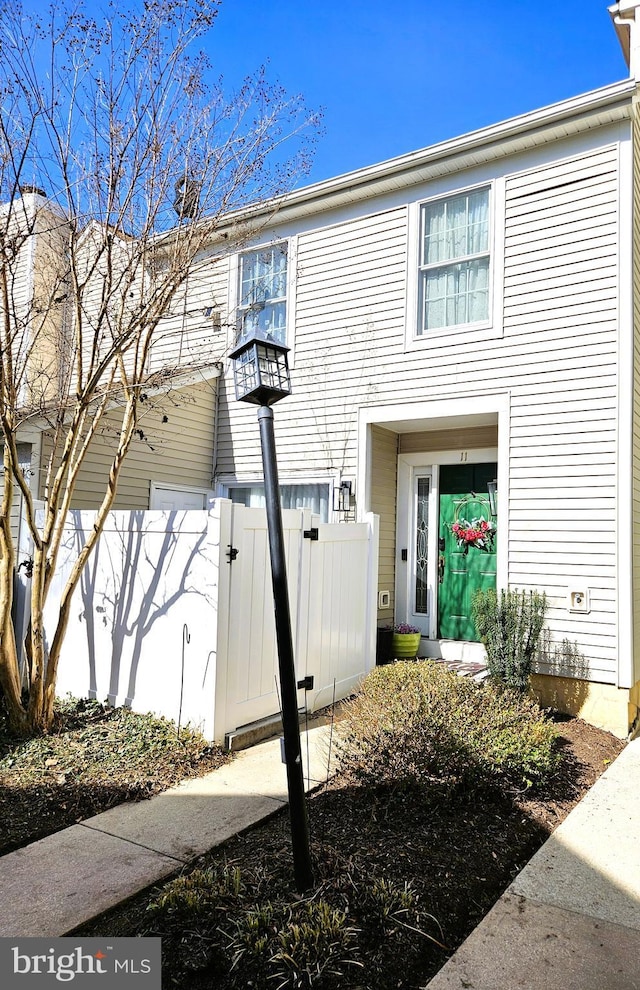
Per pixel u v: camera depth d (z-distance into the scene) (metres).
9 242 5.00
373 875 3.10
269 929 2.63
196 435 8.83
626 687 6.04
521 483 6.70
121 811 3.83
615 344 6.30
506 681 6.16
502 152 6.93
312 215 8.38
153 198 5.27
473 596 7.06
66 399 5.52
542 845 3.70
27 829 3.59
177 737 4.78
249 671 5.17
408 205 7.66
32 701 4.88
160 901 2.81
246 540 5.14
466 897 3.05
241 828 3.61
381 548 8.16
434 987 2.43
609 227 6.39
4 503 4.77
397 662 5.83
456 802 3.96
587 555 6.31
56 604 6.21
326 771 4.47
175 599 5.16
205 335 9.02
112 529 5.73
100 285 7.45
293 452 8.40
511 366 6.86
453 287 7.41
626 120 6.34
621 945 2.74
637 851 3.65
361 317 7.94
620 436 6.22
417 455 8.38
